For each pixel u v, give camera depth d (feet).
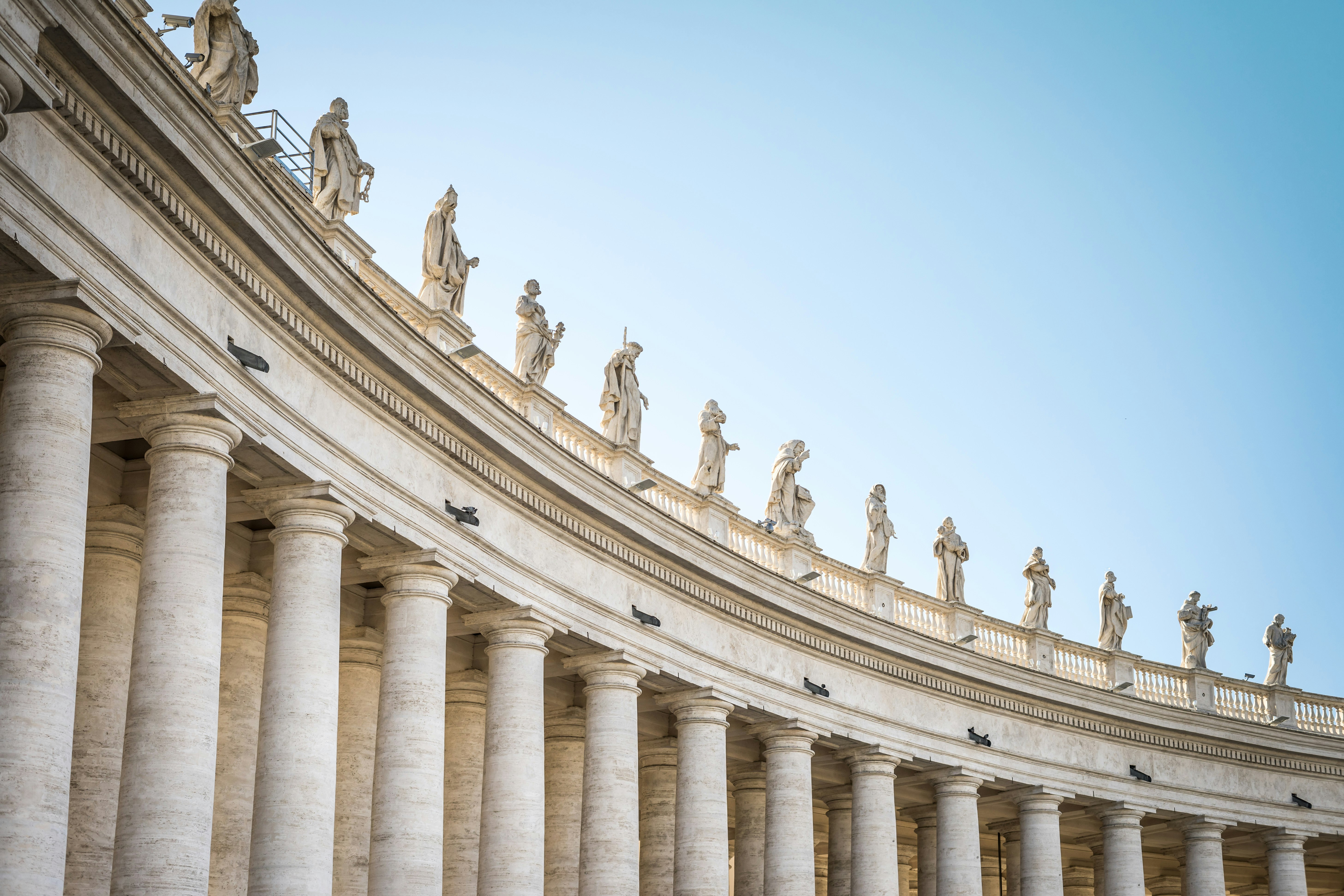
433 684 112.57
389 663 112.68
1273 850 215.72
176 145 84.12
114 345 84.38
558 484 127.85
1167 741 206.69
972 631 195.11
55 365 78.84
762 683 156.35
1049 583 210.38
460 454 118.52
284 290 98.63
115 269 82.69
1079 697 195.11
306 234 96.73
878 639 171.01
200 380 90.38
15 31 69.41
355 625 133.18
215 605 89.25
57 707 74.23
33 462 76.69
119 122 81.92
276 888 95.20
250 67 103.50
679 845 144.97
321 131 114.42
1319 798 220.64
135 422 91.35
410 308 122.52
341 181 115.24
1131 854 198.59
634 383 155.53
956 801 179.42
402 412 111.96
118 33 77.71
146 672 86.28
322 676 100.37
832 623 164.76
